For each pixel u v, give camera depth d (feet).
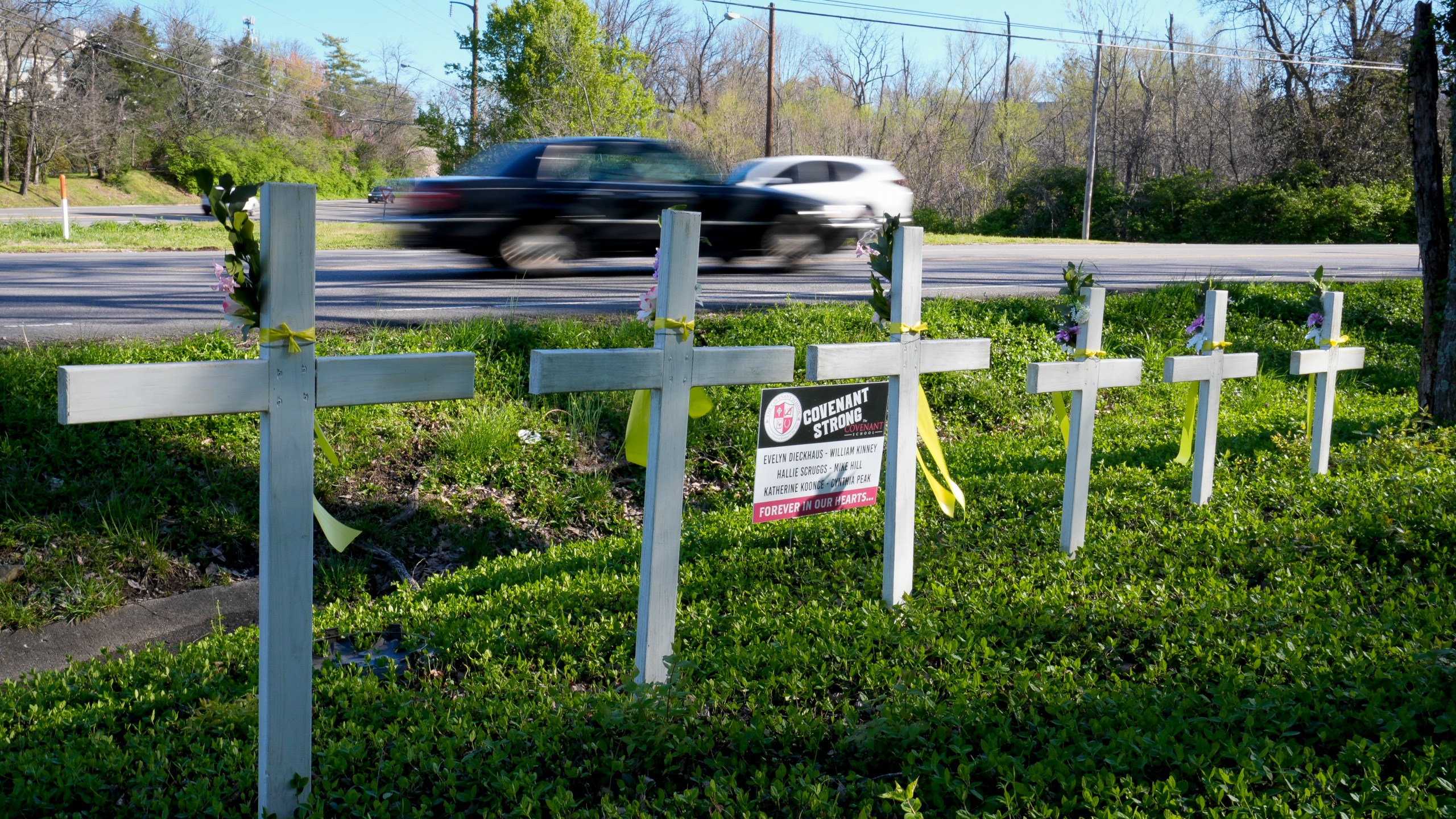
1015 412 31.89
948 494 17.33
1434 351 28.07
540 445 25.39
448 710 11.16
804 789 9.11
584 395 26.96
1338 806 8.50
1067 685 11.03
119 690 12.76
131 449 20.86
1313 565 15.30
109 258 52.65
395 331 27.61
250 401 8.67
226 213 8.67
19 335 25.23
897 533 14.79
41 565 18.01
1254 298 46.44
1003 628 13.02
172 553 19.48
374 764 10.05
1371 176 146.20
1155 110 178.70
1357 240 130.82
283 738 9.27
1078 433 16.78
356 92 289.53
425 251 54.44
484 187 38.91
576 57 104.22
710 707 11.11
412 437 24.39
